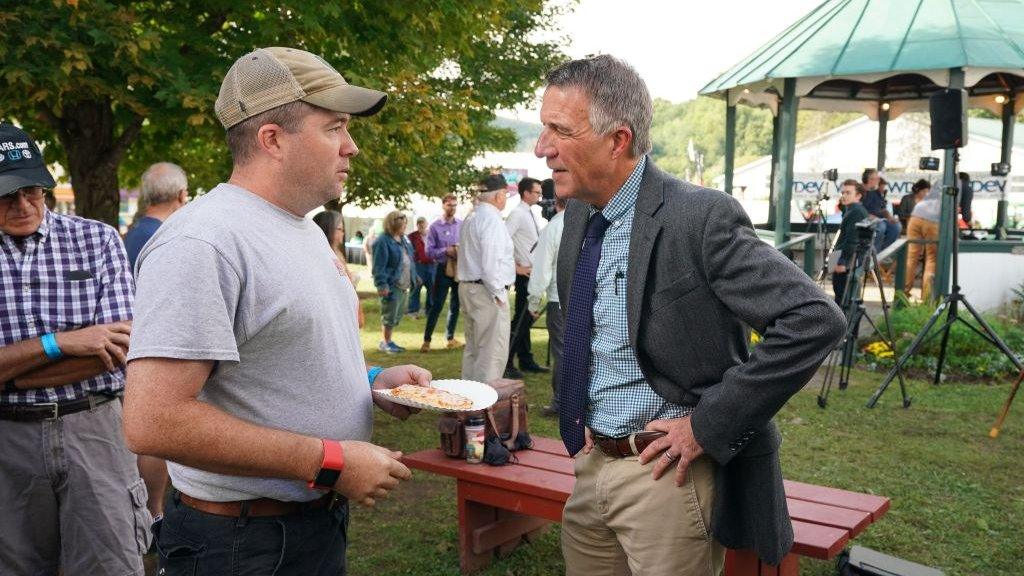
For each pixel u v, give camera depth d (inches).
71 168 263.7
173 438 57.6
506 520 155.6
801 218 678.5
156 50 210.5
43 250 105.5
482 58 486.9
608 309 81.9
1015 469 202.7
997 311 453.7
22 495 104.3
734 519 81.0
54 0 180.4
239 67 66.8
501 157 948.6
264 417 65.1
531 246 326.0
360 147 250.7
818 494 127.9
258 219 65.5
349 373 71.3
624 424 81.6
